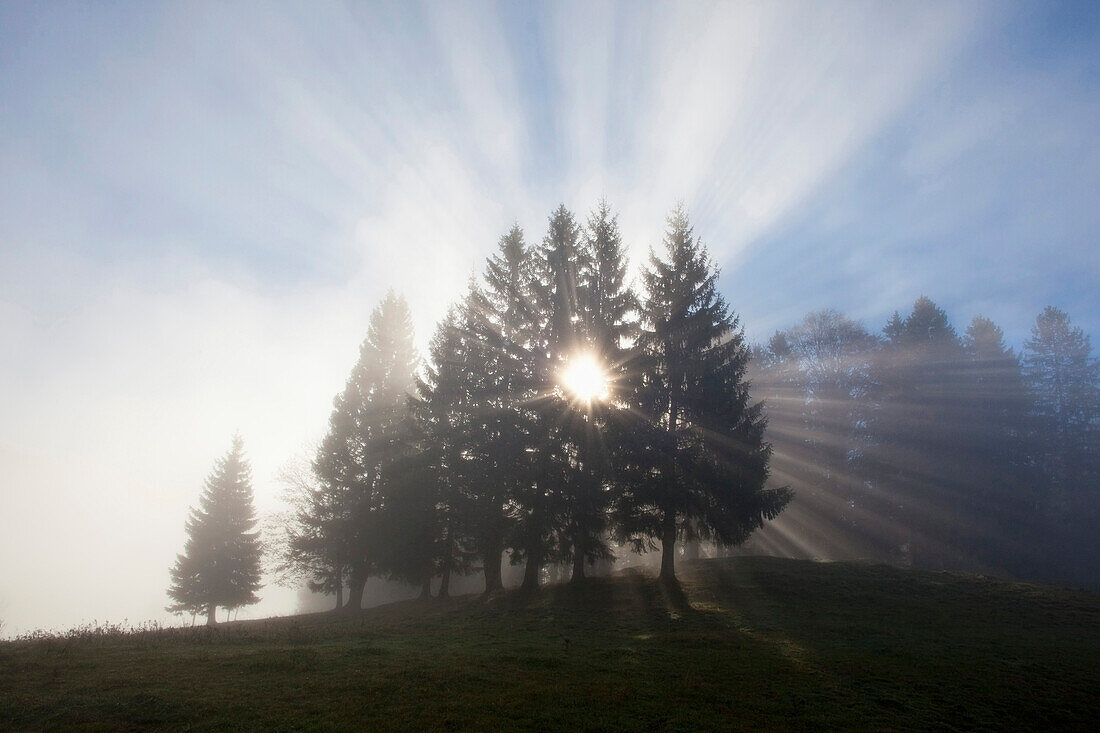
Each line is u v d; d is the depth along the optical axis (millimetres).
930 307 45000
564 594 23234
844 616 18703
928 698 10562
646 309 26172
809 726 8977
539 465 24281
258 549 44219
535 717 8688
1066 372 47719
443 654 12742
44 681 9781
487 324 27578
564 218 28078
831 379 44156
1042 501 40281
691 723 8820
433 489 28156
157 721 8016
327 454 32969
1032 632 17375
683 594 21875
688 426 24500
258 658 11758
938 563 40312
